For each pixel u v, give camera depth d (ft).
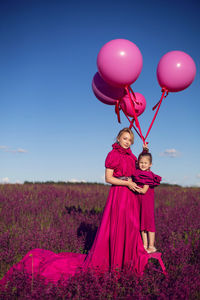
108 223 12.12
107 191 37.52
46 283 10.37
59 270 12.28
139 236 11.87
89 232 18.47
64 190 35.32
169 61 13.67
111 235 11.82
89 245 16.61
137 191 12.06
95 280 9.95
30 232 16.72
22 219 20.52
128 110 14.78
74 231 17.03
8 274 11.54
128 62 12.50
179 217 22.30
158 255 11.73
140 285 10.31
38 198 29.53
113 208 12.07
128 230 11.77
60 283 9.93
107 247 11.87
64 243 15.96
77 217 21.66
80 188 40.11
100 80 14.42
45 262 13.12
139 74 13.26
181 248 13.58
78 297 9.32
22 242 15.30
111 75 12.87
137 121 13.48
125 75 12.75
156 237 17.03
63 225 18.72
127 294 9.71
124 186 12.28
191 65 13.75
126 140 12.39
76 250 15.43
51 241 15.79
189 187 49.39
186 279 10.48
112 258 11.59
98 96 14.92
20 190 33.24
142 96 14.99
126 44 12.73
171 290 9.87
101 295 9.45
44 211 24.35
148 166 12.54
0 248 14.60
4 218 20.74
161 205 29.14
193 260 13.91
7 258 13.20
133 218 12.01
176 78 13.60
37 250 14.78
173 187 48.52
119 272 10.68
